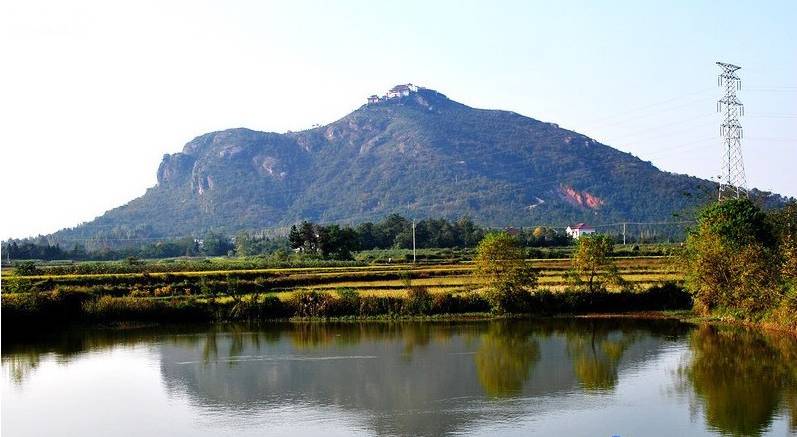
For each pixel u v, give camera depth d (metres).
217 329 93.56
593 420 50.00
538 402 54.94
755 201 128.88
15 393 61.72
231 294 107.81
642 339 80.44
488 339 82.75
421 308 99.88
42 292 97.06
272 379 64.44
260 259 188.50
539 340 81.50
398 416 52.06
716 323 89.88
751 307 87.75
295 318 99.88
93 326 95.69
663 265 127.00
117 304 96.88
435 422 50.41
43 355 77.81
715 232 99.25
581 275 105.44
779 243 95.81
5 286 102.94
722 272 92.31
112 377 66.88
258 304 100.00
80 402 58.53
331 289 112.31
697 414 50.69
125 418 53.81
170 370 69.19
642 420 49.69
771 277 85.19
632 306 101.06
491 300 99.94
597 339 81.38
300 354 75.56
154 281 113.69
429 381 62.31
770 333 81.44
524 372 65.19
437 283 116.31
